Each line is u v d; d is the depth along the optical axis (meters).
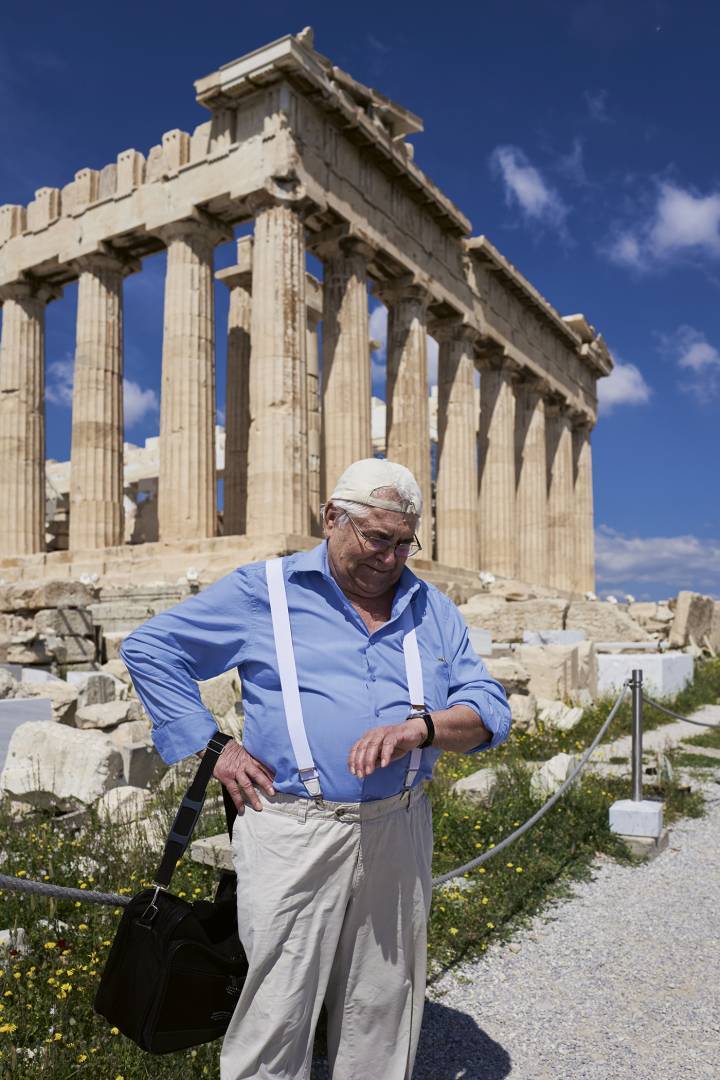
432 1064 3.66
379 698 2.61
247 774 2.57
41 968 4.00
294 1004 2.47
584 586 43.34
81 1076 3.31
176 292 23.64
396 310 28.05
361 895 2.59
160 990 2.43
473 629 15.59
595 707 13.93
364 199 24.86
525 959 4.77
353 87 23.97
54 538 35.72
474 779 7.74
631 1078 3.57
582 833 6.89
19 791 6.92
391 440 27.56
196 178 23.28
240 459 28.83
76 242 26.19
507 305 34.50
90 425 25.58
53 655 14.32
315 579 2.68
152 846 5.79
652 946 4.97
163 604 19.52
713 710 15.76
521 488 37.94
